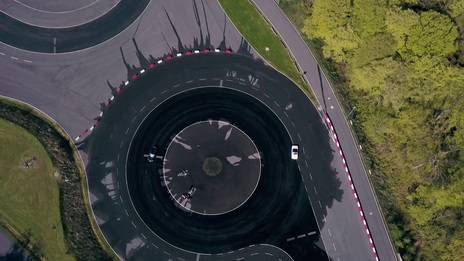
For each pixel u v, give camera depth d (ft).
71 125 237.45
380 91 223.51
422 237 233.14
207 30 246.27
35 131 231.50
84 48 243.19
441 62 204.44
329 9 210.59
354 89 244.22
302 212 236.43
